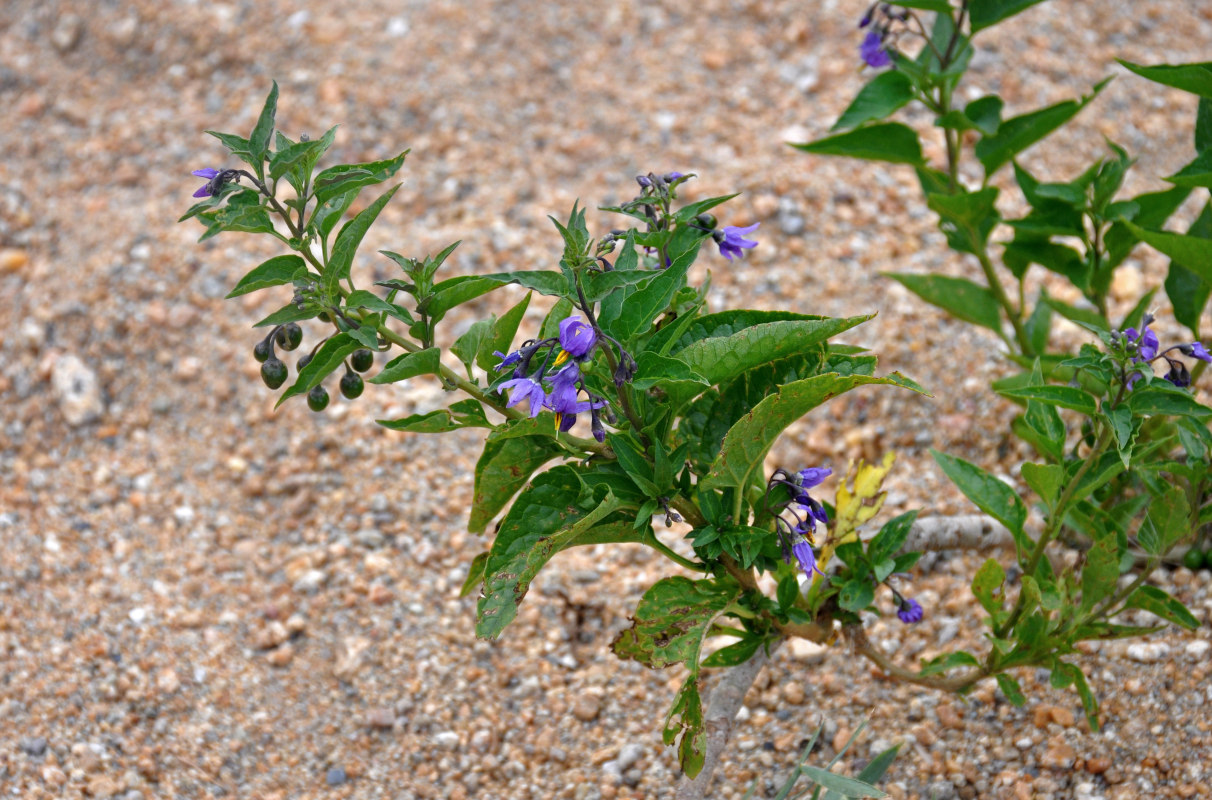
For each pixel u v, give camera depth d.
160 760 1.83
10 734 1.84
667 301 1.60
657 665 1.63
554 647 1.89
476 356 1.62
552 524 1.63
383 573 1.94
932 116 2.45
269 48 2.80
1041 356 1.84
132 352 2.22
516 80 2.67
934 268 2.15
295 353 2.18
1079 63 2.53
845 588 1.70
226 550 1.97
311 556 1.95
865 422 1.98
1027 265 1.86
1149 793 1.74
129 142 2.65
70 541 1.97
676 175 1.64
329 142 1.58
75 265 2.37
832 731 1.81
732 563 1.65
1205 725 1.75
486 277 1.59
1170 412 1.64
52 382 2.18
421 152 2.54
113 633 1.90
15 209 2.50
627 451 1.61
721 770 1.80
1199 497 1.72
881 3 1.82
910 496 1.92
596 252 1.62
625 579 1.92
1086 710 1.72
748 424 1.59
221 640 1.90
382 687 1.87
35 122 2.73
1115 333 1.65
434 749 1.83
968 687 1.75
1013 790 1.76
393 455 2.01
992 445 1.94
